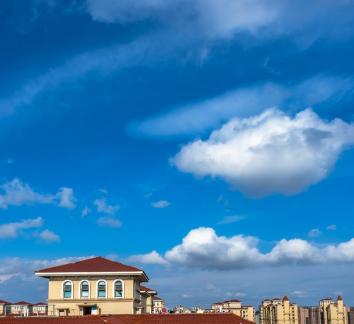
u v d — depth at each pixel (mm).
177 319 63344
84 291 71750
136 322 62594
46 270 72625
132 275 72062
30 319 59406
